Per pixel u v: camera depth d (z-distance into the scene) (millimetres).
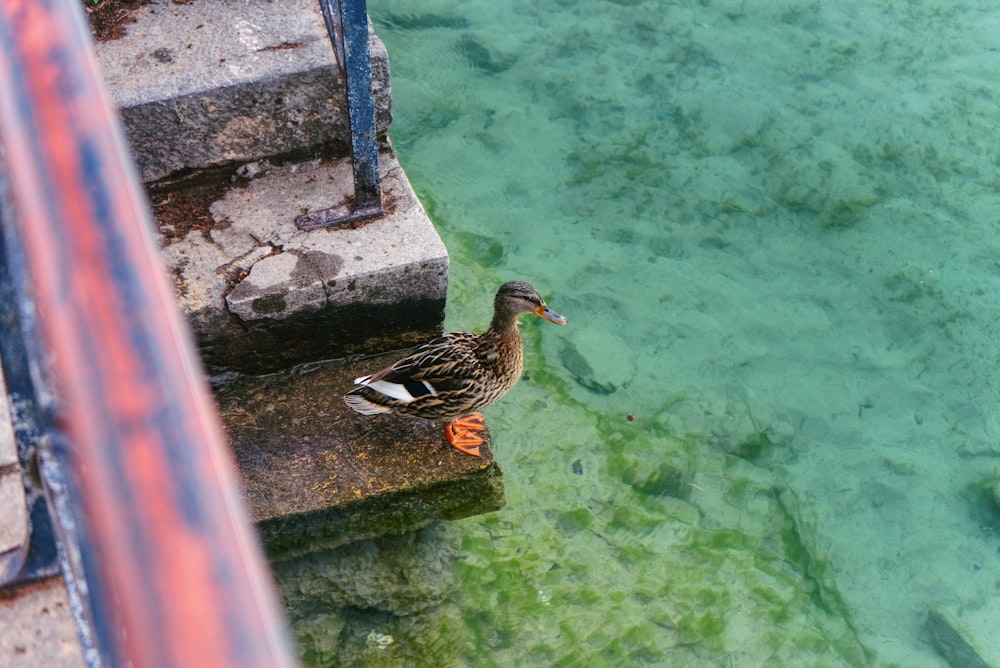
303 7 4660
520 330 6141
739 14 8727
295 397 4352
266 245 4289
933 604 5031
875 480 5559
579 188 7156
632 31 8492
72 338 517
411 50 8156
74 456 522
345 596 4367
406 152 7332
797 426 5770
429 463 4148
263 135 4449
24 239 578
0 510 2559
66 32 627
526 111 7715
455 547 4738
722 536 5168
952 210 7125
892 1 8867
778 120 7734
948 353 6246
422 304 4426
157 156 4344
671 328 6258
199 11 4590
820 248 6852
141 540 466
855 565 5172
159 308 537
